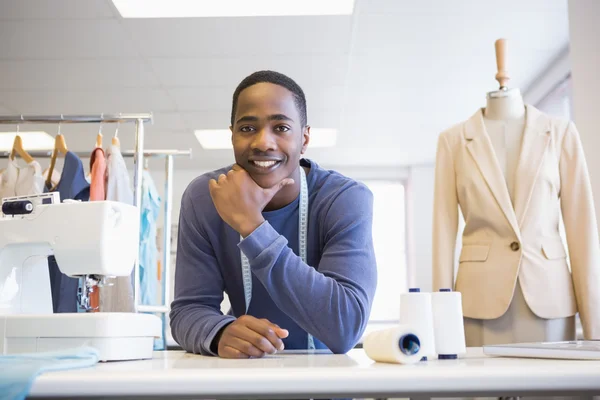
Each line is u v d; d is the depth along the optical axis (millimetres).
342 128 5855
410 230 7344
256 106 1132
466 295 2053
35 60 4203
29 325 985
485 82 4730
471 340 2053
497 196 2041
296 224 1260
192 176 7359
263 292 1250
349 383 625
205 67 4371
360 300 1104
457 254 5984
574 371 638
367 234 1223
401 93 4945
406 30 3836
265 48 4074
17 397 604
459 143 2188
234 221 1046
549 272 2002
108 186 2709
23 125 5441
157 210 3381
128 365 819
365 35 3904
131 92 4816
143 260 3213
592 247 2023
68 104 5039
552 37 3943
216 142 6242
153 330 1032
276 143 1131
